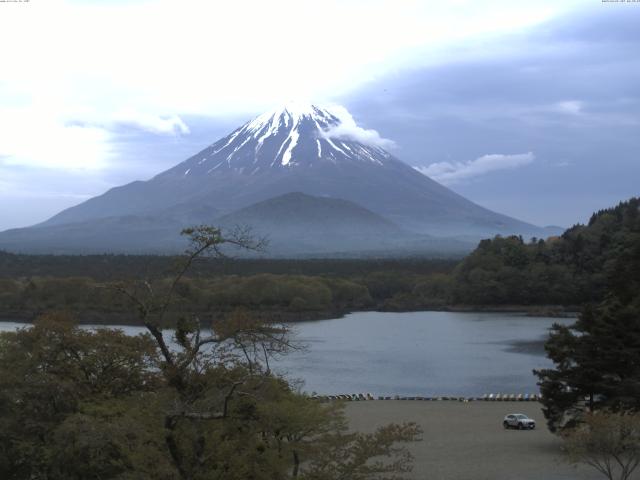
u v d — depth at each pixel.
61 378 37.59
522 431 62.44
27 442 34.66
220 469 26.34
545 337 153.38
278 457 28.25
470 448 55.28
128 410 30.38
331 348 133.75
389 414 71.19
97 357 38.28
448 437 59.66
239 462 26.47
